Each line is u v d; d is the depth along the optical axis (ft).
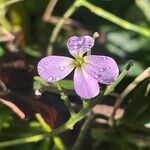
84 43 0.30
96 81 0.30
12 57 0.42
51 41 0.44
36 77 0.35
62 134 0.39
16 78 0.40
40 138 0.37
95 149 0.40
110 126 0.39
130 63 0.31
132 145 0.39
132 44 0.44
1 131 0.38
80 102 0.40
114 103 0.39
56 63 0.30
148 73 0.36
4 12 0.45
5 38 0.42
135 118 0.38
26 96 0.39
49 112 0.39
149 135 0.39
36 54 0.43
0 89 0.40
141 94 0.38
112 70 0.29
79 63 0.30
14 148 0.38
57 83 0.33
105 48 0.44
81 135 0.37
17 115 0.39
